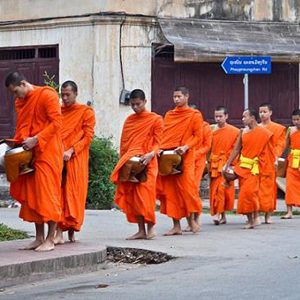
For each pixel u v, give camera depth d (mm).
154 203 18766
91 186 26250
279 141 23875
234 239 18984
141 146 18656
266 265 15539
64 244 17031
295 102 32031
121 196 18797
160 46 29953
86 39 29703
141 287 13852
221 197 22516
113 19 29219
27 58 31141
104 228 20516
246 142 21609
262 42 30953
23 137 15758
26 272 14727
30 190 15859
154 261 16953
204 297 12883
